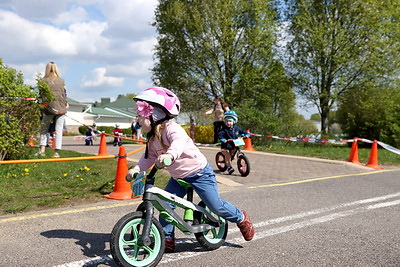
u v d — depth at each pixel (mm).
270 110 22953
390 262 3865
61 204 5922
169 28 26406
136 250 3510
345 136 26000
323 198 6914
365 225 5195
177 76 26953
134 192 3775
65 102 10453
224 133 9586
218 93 27188
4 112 8547
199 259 3875
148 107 3609
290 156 14188
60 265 3627
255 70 26281
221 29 25469
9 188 6832
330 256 4004
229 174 9625
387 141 23281
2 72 8406
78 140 28875
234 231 4848
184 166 3775
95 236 4516
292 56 27375
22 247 4090
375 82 25594
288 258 3932
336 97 26203
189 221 3904
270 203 6418
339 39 25156
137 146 17719
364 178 9391
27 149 9742
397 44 25422
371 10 24984
